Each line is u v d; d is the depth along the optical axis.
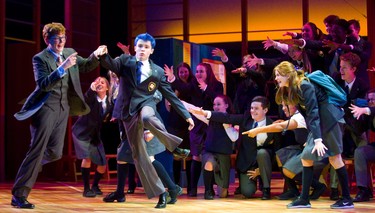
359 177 5.61
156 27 9.52
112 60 4.93
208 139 6.03
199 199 5.90
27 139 8.99
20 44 9.05
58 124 5.14
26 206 5.10
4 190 6.95
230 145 6.01
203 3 9.38
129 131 4.93
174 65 6.99
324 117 5.02
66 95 5.12
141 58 4.96
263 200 5.80
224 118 5.90
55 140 5.14
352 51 6.18
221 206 5.29
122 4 9.62
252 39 9.16
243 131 5.99
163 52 7.01
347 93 6.02
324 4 8.87
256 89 6.55
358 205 5.30
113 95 6.18
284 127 5.54
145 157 5.00
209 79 6.52
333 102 5.05
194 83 6.50
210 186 5.91
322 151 4.84
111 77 6.21
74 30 9.34
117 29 9.63
